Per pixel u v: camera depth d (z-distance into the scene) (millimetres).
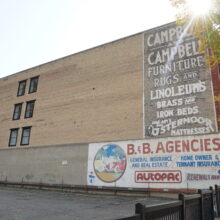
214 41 8625
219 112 15523
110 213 9750
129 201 13531
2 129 27906
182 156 14766
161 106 17953
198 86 16859
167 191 14648
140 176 15914
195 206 5262
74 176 19000
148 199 14188
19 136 25906
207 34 8781
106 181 17234
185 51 18250
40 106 25594
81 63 24250
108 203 12766
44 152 21484
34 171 21500
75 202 13211
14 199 14258
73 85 23891
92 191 17750
